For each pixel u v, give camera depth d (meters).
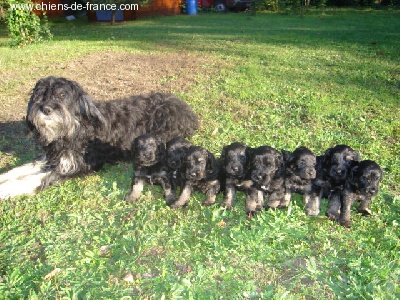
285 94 2.20
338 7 7.46
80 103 1.40
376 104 2.05
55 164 1.41
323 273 0.97
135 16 6.29
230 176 1.27
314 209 1.21
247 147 1.32
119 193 1.34
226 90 2.28
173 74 2.65
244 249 1.05
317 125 1.83
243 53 3.24
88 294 0.91
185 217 1.21
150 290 0.94
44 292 0.92
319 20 5.65
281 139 1.69
